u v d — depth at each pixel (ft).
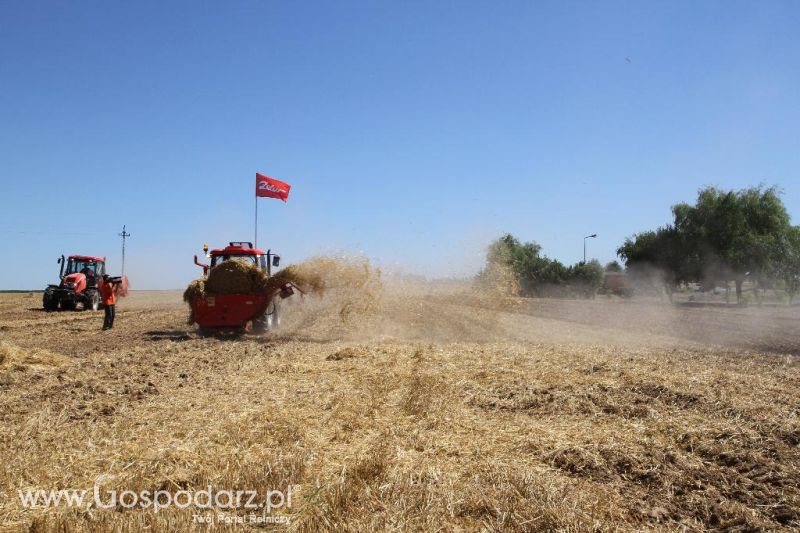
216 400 28.55
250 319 57.47
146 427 23.65
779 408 26.58
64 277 104.73
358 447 21.44
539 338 57.31
